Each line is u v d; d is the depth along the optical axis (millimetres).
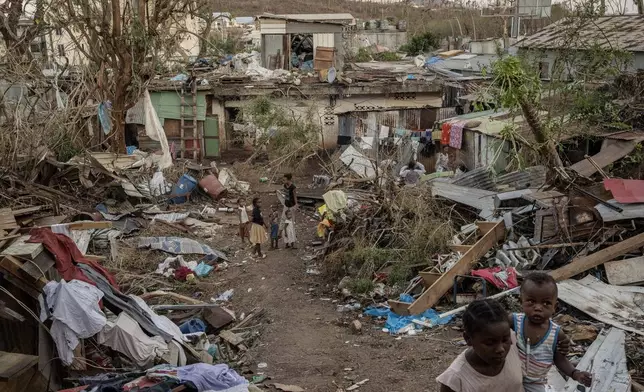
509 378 3492
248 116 25078
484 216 13125
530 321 3865
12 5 20109
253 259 14492
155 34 19578
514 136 12648
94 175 17953
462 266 10539
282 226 15250
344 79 26641
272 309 11234
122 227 15758
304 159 22812
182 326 9836
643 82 14828
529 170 14594
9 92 20859
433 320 9773
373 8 69125
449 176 17219
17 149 16328
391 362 8555
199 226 17125
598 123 14656
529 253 10719
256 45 40281
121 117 20266
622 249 9875
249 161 24547
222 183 21031
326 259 12836
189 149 26594
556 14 27172
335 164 20734
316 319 10492
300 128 24156
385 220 13094
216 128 26766
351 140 24344
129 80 19656
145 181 18953
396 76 28000
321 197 18734
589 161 12984
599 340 8023
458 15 45938
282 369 8633
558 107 14758
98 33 18656
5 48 20406
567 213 10703
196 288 12945
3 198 13953
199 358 8422
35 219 11031
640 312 8844
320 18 31078
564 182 11359
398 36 44656
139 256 14258
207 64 30703
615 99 14961
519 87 10859
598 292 9375
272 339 9781
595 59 14539
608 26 18344
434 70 28953
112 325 7742
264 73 28203
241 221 15695
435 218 13086
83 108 20297
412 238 12016
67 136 18875
